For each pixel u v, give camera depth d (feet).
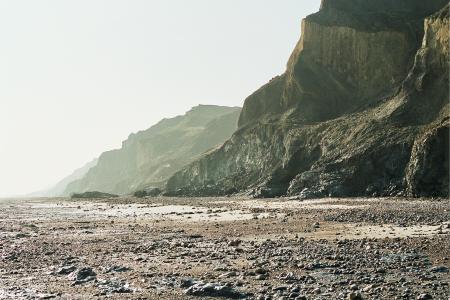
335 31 416.87
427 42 297.12
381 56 384.06
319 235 92.17
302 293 47.65
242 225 118.52
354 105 386.93
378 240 81.00
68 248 82.33
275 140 401.49
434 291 47.44
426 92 287.89
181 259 69.05
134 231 111.65
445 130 223.30
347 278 54.03
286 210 168.86
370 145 274.77
